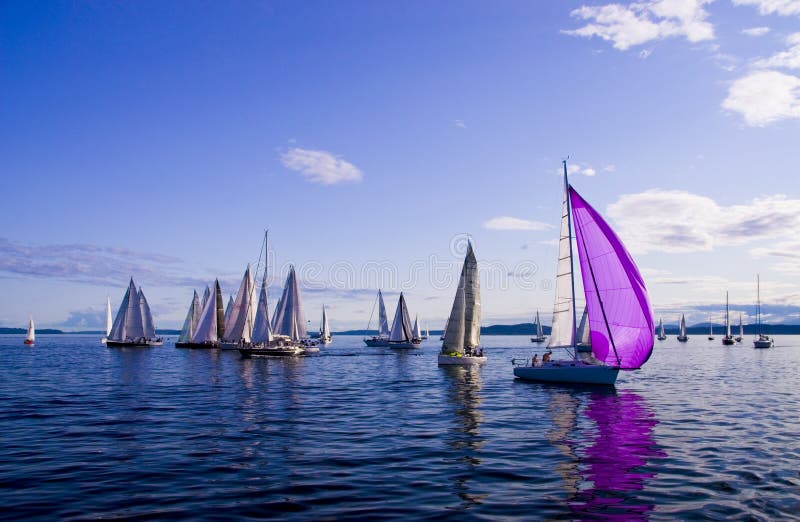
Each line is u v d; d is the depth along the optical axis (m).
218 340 90.88
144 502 11.27
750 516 10.55
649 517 10.54
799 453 15.78
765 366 54.75
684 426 20.30
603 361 33.06
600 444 17.11
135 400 27.17
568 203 34.50
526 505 11.23
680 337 145.75
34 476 13.12
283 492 11.98
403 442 17.34
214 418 21.72
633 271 30.70
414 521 10.29
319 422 21.05
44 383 35.56
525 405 26.17
